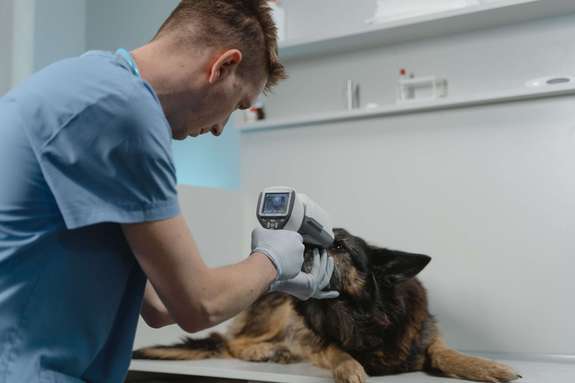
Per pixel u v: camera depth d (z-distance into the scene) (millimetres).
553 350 1803
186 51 988
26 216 848
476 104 1975
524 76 2025
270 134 2395
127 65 944
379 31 2119
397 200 2104
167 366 1721
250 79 1066
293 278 1185
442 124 2033
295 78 2480
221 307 937
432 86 2146
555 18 1980
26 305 862
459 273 1973
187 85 992
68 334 893
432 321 1685
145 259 889
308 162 2297
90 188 842
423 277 2029
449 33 2154
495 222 1929
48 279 871
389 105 2078
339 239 1573
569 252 1808
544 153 1865
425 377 1438
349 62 2363
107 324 945
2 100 910
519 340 1856
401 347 1534
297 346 1708
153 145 854
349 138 2211
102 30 3080
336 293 1380
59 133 827
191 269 896
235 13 992
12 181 840
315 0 2463
